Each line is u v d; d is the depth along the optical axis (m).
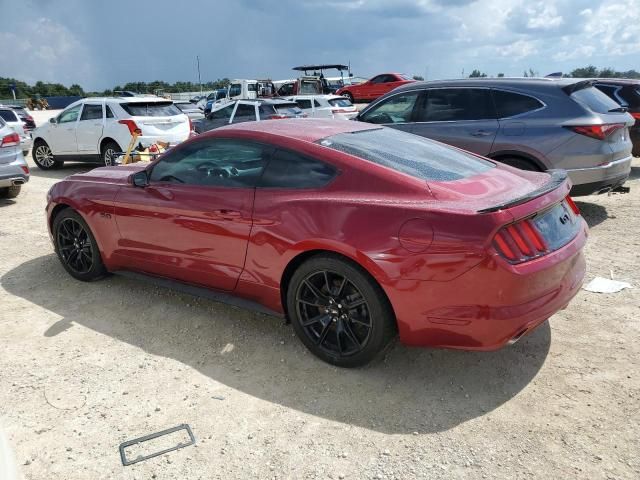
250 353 3.54
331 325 3.27
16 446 2.69
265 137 3.55
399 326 2.97
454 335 2.85
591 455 2.51
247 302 3.70
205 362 3.44
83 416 2.91
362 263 2.94
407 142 3.78
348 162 3.21
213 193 3.66
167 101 11.59
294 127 3.77
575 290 3.14
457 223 2.72
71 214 4.65
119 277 4.92
